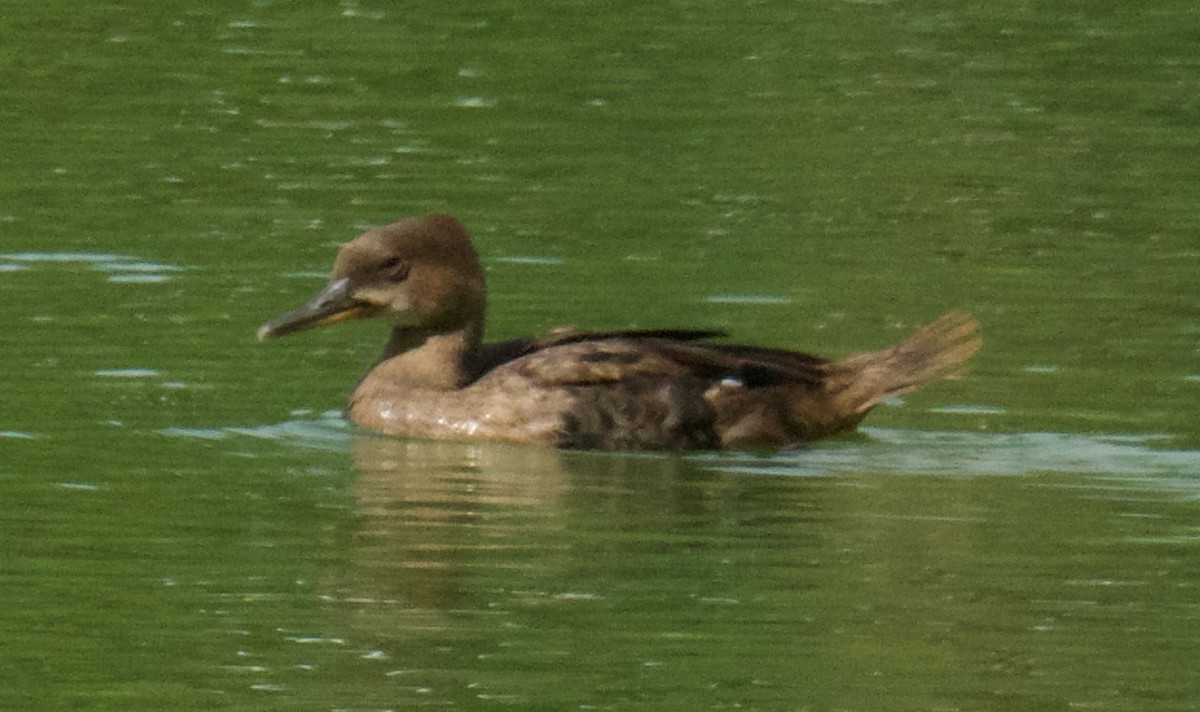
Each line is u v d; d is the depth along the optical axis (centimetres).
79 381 1593
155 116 2317
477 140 2256
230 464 1452
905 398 1611
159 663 1146
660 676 1135
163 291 1791
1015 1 2773
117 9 2708
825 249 1945
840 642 1177
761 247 1955
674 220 2012
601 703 1105
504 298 1800
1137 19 2714
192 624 1190
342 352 1703
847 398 1548
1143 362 1670
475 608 1216
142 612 1209
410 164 2172
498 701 1106
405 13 2709
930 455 1506
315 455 1481
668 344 1566
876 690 1122
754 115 2355
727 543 1319
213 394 1591
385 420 1554
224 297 1781
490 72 2489
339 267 1602
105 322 1714
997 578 1263
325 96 2395
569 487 1427
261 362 1659
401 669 1143
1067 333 1731
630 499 1405
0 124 2270
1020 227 2012
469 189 2095
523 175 2144
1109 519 1363
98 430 1503
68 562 1273
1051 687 1123
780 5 2758
